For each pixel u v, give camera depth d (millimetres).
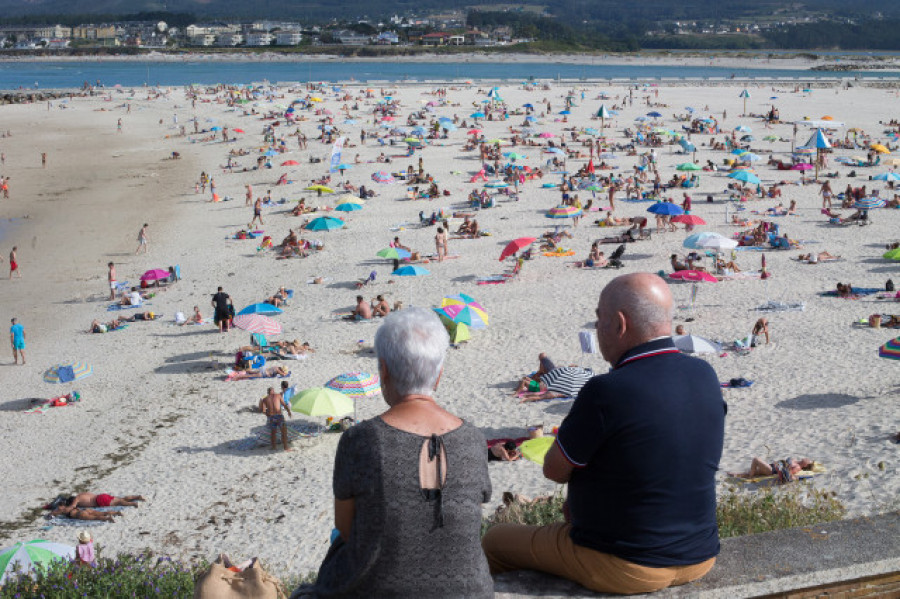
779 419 20203
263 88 139000
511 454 19172
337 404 21609
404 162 67750
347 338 30297
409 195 54062
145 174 68438
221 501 19047
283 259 41844
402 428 2910
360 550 2891
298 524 17672
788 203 47656
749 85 142875
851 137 74688
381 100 116688
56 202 58469
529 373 25516
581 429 3354
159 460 21469
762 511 7973
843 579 3580
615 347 3527
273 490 19422
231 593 5730
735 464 17344
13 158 77250
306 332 31234
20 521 18719
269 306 30812
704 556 3453
